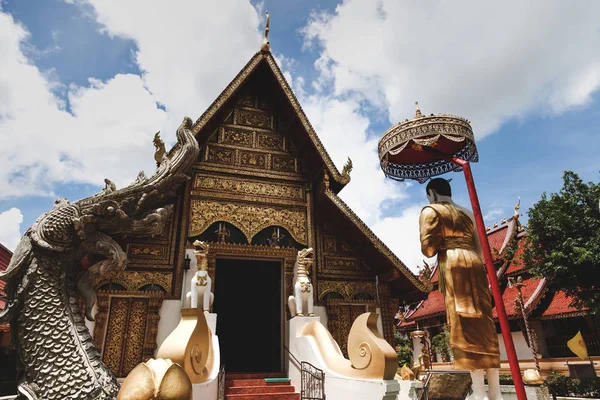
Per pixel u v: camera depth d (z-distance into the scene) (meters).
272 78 12.62
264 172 12.30
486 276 4.32
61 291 5.69
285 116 13.05
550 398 6.83
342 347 10.90
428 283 11.15
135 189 6.83
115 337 9.34
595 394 14.06
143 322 9.65
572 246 14.75
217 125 12.47
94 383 5.16
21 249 5.68
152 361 3.35
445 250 4.45
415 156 6.16
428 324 27.45
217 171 11.86
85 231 6.05
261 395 8.80
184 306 9.89
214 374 7.15
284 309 10.96
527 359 19.36
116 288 9.73
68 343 5.38
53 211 5.90
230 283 16.81
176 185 7.53
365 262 12.22
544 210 15.92
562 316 18.62
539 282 19.75
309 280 10.88
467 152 5.81
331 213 12.08
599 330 18.84
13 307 5.41
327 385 7.83
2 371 11.73
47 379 5.12
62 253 5.81
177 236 10.73
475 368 3.93
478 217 3.78
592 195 15.09
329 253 12.00
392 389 6.27
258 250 11.20
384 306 11.66
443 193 4.88
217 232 11.15
